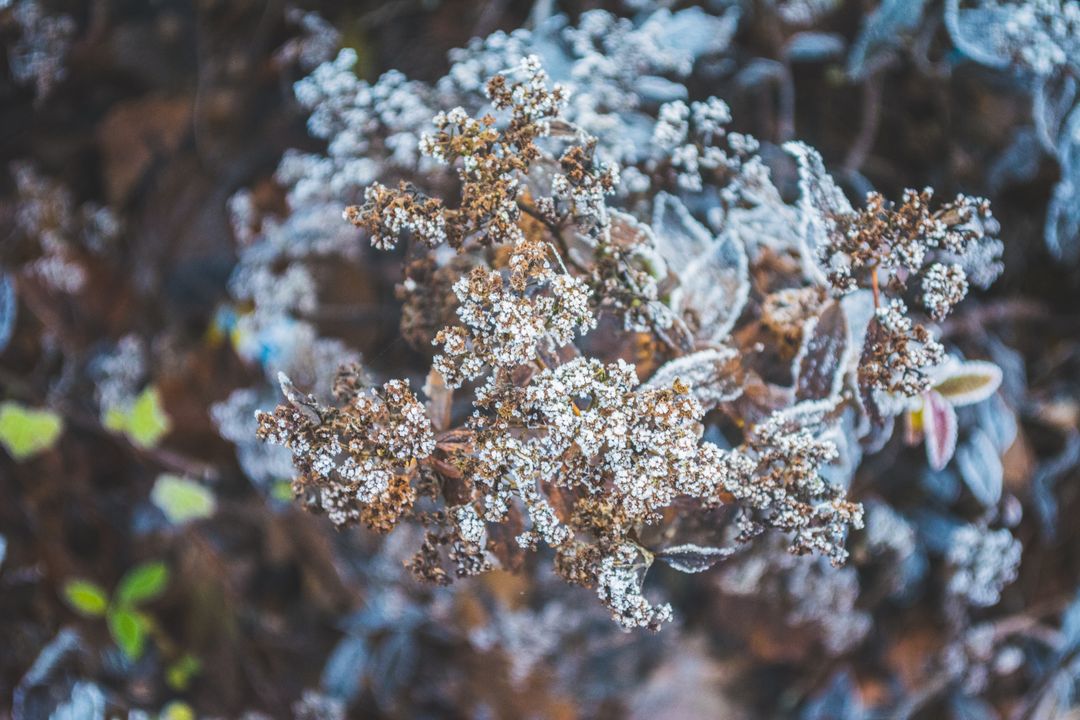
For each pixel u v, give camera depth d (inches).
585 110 17.5
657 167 17.4
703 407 14.9
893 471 21.0
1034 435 22.0
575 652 21.7
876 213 14.7
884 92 21.4
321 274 21.5
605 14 19.4
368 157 19.0
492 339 13.4
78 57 23.2
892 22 20.3
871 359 14.8
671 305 15.1
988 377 17.0
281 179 20.6
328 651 22.9
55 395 23.7
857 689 21.9
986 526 21.1
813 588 20.8
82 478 23.7
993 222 16.5
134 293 24.1
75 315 24.2
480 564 14.2
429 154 14.1
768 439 14.6
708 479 13.3
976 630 21.8
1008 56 19.3
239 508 22.9
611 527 13.7
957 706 22.2
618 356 15.4
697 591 21.6
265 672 23.0
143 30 23.1
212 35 23.1
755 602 21.2
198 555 23.2
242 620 23.1
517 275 13.4
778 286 15.8
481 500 14.0
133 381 23.5
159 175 23.9
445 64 21.6
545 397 13.2
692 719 21.9
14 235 23.9
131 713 23.0
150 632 23.2
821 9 21.5
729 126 21.0
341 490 14.1
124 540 23.9
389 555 21.4
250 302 22.1
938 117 21.1
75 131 24.0
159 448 23.3
